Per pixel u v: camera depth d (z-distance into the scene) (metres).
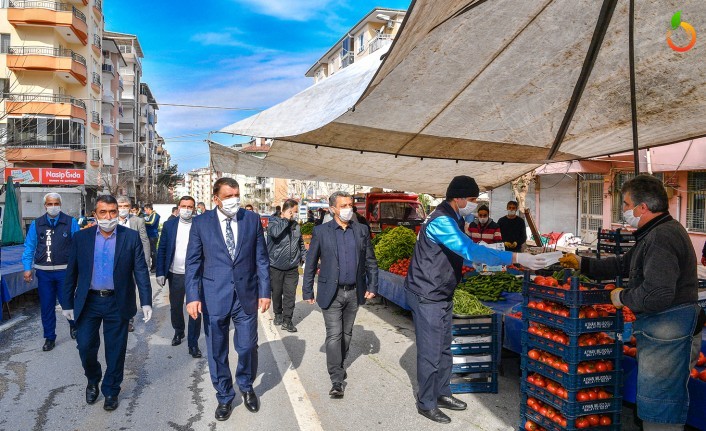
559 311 3.80
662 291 3.09
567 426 3.65
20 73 34.69
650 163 14.12
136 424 4.41
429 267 4.44
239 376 4.66
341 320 5.18
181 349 6.77
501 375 5.69
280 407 4.75
